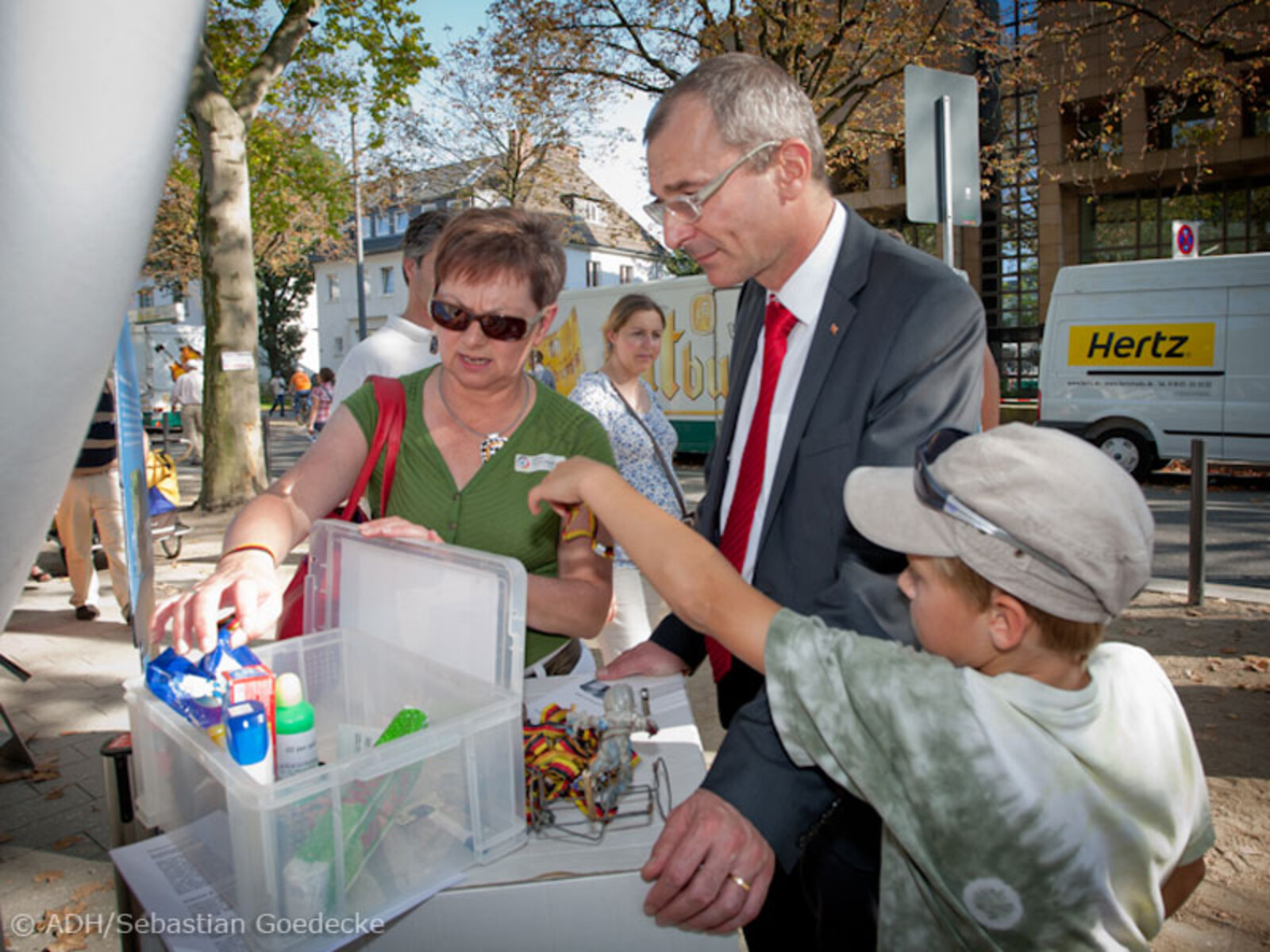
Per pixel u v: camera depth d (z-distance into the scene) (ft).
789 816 4.03
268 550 5.02
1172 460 40.14
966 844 3.43
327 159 67.31
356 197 77.66
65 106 2.04
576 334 50.62
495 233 5.49
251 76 33.60
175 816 4.26
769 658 3.89
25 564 2.81
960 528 3.38
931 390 4.73
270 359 156.76
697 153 4.99
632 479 10.96
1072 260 79.87
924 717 3.46
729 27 42.52
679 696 5.70
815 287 5.29
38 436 2.43
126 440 8.80
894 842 3.97
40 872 9.59
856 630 4.36
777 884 5.37
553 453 6.09
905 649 3.73
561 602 5.69
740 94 4.94
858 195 81.30
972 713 3.41
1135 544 3.19
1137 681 3.70
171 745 4.22
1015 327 78.95
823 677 3.77
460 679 4.33
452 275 5.52
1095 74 67.46
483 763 4.01
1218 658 15.30
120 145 2.17
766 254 5.21
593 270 148.97
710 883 3.72
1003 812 3.35
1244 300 32.63
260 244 99.19
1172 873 3.97
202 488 33.53
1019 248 80.53
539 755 4.55
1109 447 35.65
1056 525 3.18
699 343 45.55
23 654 16.89
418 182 69.36
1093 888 3.38
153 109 2.22
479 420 6.07
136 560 9.00
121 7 2.03
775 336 5.52
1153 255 77.20
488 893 3.87
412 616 4.97
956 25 45.60
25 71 1.97
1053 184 75.92
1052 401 36.81
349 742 4.56
